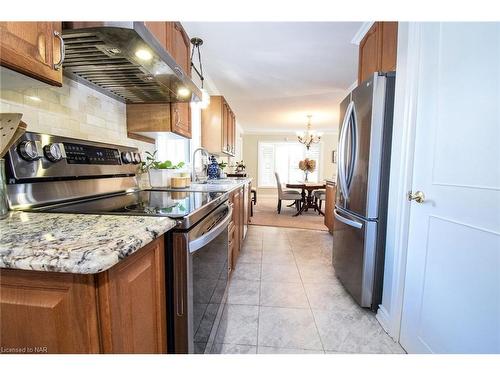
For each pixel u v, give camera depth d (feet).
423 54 4.07
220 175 12.58
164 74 3.92
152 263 2.45
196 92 4.95
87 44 3.04
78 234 1.85
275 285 6.81
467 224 3.20
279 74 10.37
